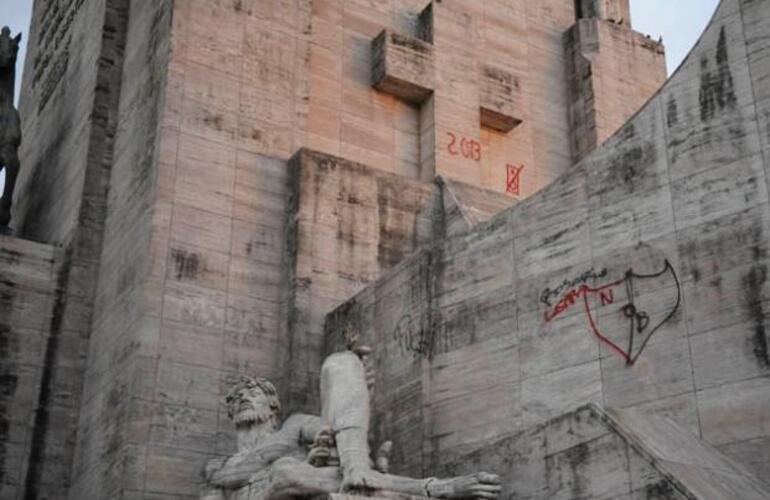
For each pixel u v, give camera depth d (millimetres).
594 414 10312
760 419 11359
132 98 19250
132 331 16297
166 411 15750
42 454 17328
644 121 13414
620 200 13375
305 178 17672
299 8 19719
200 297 16641
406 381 15078
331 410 11461
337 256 17484
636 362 12586
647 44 24172
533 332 13781
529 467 10844
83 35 21969
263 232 17609
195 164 17422
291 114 18797
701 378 11945
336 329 16703
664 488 9391
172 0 18328
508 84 22203
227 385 16344
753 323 11719
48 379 17797
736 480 10148
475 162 20750
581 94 23109
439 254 15227
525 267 14148
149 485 15266
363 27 21297
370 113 20547
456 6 22750
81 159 19781
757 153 12281
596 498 10016
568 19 24391
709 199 12523
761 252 11891
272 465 11766
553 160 22672
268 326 17047
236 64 18516
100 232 19000
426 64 20875
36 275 18328
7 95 21875
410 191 18750
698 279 12328
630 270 13008
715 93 12844
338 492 10695
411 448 14617
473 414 14047
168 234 16766
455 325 14672
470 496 10430
